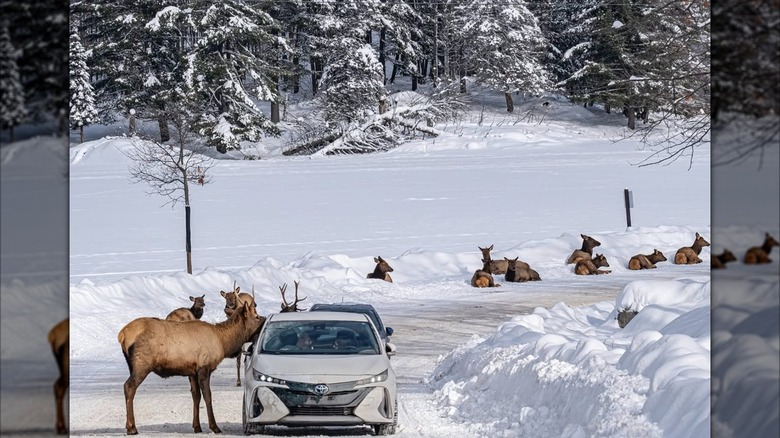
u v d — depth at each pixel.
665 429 15.16
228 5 172.62
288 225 87.75
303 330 23.55
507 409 22.75
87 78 179.88
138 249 74.25
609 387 18.19
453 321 45.28
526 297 53.69
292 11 197.62
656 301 32.97
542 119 188.62
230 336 22.69
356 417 21.14
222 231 84.44
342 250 73.38
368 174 131.25
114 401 26.77
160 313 44.75
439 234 81.25
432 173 130.50
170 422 23.58
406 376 31.91
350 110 177.00
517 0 191.00
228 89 169.62
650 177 120.56
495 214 92.56
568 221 86.94
